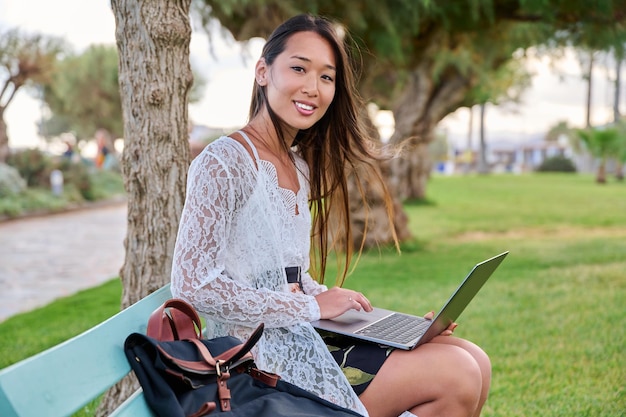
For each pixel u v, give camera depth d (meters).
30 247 11.61
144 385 1.54
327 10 6.43
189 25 2.75
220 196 1.92
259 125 2.22
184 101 2.77
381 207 9.07
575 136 30.56
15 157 21.73
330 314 2.06
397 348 1.99
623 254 8.40
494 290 6.22
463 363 1.95
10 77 22.36
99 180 25.97
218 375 1.62
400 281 6.88
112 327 1.68
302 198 2.25
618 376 3.75
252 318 1.92
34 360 1.32
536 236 10.82
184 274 1.87
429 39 7.73
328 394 1.90
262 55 2.21
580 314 5.22
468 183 29.06
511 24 7.75
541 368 3.92
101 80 28.27
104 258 10.24
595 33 6.57
